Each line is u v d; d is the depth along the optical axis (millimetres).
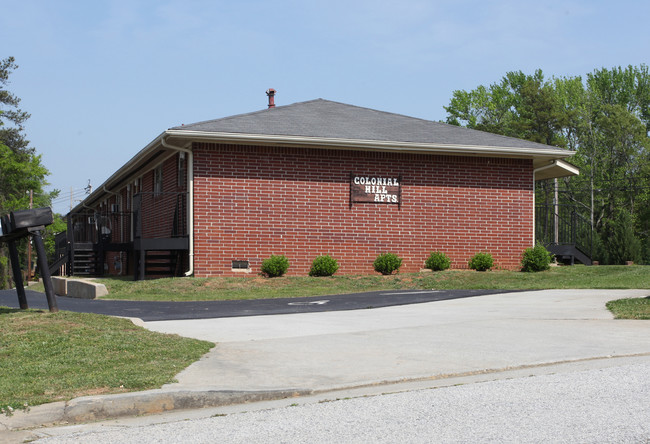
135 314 13156
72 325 9758
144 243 20234
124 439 5316
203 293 17203
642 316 11281
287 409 6078
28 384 6711
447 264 21344
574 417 5566
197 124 20094
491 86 62719
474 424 5434
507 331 10086
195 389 6469
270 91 29312
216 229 19844
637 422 5387
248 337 9758
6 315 10820
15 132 52656
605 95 61781
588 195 52781
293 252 20453
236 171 20031
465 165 22094
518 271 21906
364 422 5574
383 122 23312
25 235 11570
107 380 6789
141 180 27547
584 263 24578
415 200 21594
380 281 19156
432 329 10375
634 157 52656
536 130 57656
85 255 27469
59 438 5387
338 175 20891
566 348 8641
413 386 6887
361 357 8141
